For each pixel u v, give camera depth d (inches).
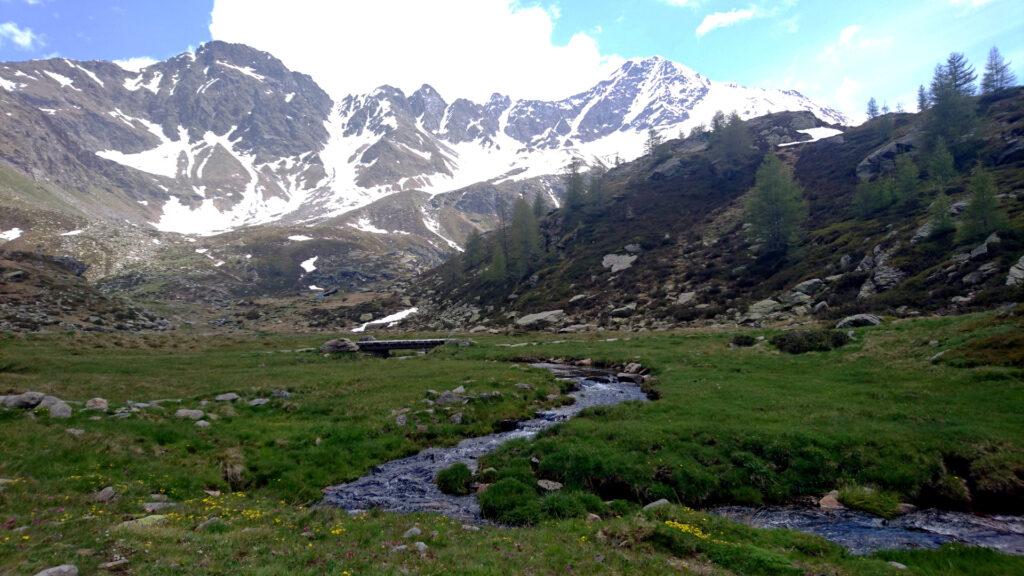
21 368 1658.5
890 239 2827.3
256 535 548.7
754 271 3400.6
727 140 5757.9
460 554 523.2
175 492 743.7
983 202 2356.1
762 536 623.8
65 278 4035.4
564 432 1036.5
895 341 1561.3
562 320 3668.8
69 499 629.0
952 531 671.1
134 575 412.2
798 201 3651.6
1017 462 763.4
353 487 878.4
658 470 844.0
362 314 6033.5
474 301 5211.6
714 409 1138.0
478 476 885.2
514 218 5684.1
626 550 560.7
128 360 2033.7
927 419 955.3
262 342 3036.4
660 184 6033.5
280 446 1007.6
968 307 1900.8
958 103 3932.1
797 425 984.9
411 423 1205.7
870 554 601.6
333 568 457.4
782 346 1820.9
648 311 3331.7
